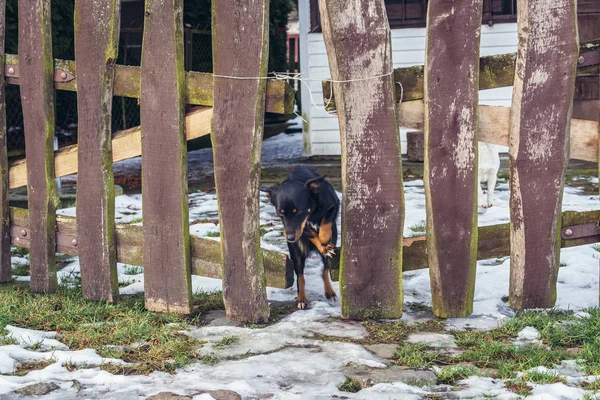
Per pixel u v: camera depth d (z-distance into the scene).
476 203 4.34
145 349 4.00
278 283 4.57
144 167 4.59
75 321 4.53
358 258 4.41
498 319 4.39
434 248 4.39
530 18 4.09
